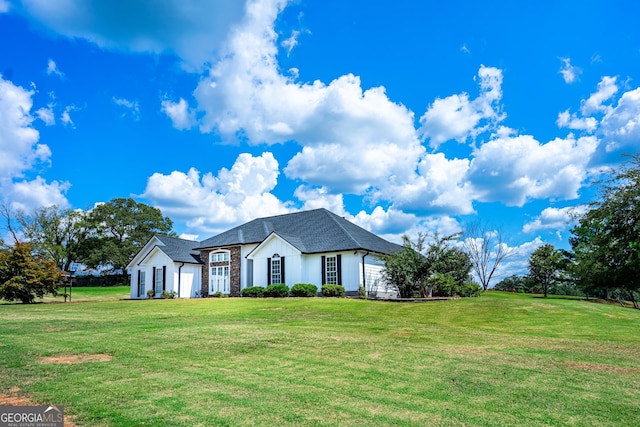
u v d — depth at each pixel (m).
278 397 6.51
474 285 30.69
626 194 26.31
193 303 24.33
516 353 10.12
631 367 8.73
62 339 11.31
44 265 29.52
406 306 20.95
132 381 7.31
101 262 62.81
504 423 5.55
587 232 34.62
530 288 43.91
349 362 8.95
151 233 68.25
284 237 29.77
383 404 6.24
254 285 30.77
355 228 33.41
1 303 27.94
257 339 11.60
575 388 7.17
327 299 24.42
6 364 8.41
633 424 5.57
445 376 7.86
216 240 34.72
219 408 5.98
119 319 16.48
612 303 29.75
